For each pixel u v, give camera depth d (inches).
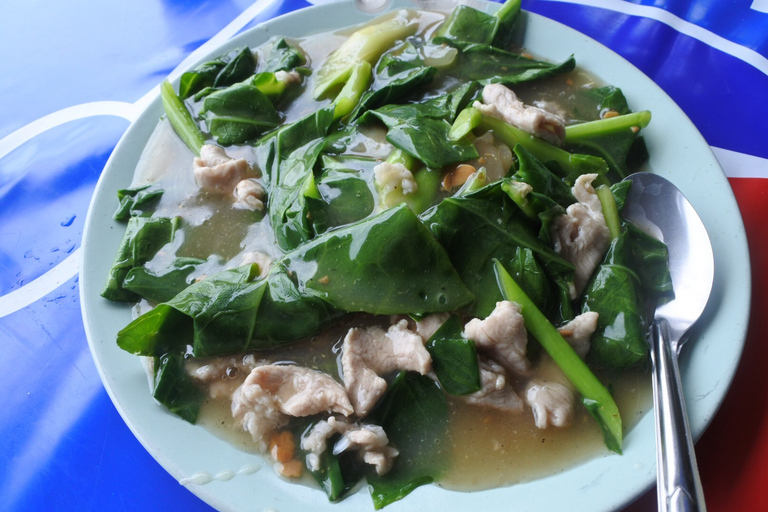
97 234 13.3
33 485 12.3
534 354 11.9
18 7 19.0
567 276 12.1
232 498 10.8
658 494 10.3
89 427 12.7
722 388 11.0
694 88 15.2
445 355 11.6
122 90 17.1
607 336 11.8
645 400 11.5
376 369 11.8
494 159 13.2
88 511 12.0
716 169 12.7
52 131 16.6
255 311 11.8
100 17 18.6
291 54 15.2
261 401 11.4
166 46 17.8
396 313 11.7
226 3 18.3
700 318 11.7
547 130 13.4
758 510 11.3
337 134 13.9
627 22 16.3
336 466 11.1
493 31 14.9
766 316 12.5
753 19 15.7
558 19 16.7
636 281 12.1
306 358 12.0
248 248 13.1
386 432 11.5
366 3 15.7
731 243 12.1
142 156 14.3
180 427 11.5
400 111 13.7
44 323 13.9
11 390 13.2
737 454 11.7
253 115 14.4
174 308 11.7
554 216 12.3
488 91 13.9
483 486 11.0
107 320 12.4
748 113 14.7
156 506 11.9
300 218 12.6
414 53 15.0
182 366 12.0
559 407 11.4
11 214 15.4
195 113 14.9
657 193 12.8
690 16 16.0
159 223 13.3
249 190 13.4
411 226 11.7
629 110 13.9
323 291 11.7
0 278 14.5
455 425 11.6
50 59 18.0
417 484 11.0
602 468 10.9
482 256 12.1
